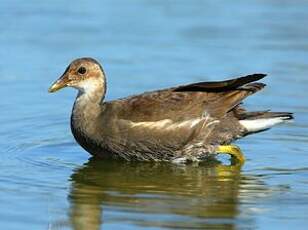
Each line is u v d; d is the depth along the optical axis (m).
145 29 23.33
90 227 11.94
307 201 13.12
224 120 15.14
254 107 18.19
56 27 23.33
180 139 15.01
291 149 15.99
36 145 16.19
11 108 18.14
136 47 21.89
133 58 21.09
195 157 15.36
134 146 15.04
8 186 13.74
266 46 21.94
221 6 25.53
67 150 16.00
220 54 21.36
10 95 18.84
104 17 24.34
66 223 12.14
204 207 12.80
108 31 23.06
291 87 19.27
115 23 23.78
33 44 21.98
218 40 22.41
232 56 21.19
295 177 14.44
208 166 15.27
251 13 24.80
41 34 22.78
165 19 24.22
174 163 15.40
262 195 13.45
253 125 15.23
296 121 17.48
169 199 13.25
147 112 15.01
